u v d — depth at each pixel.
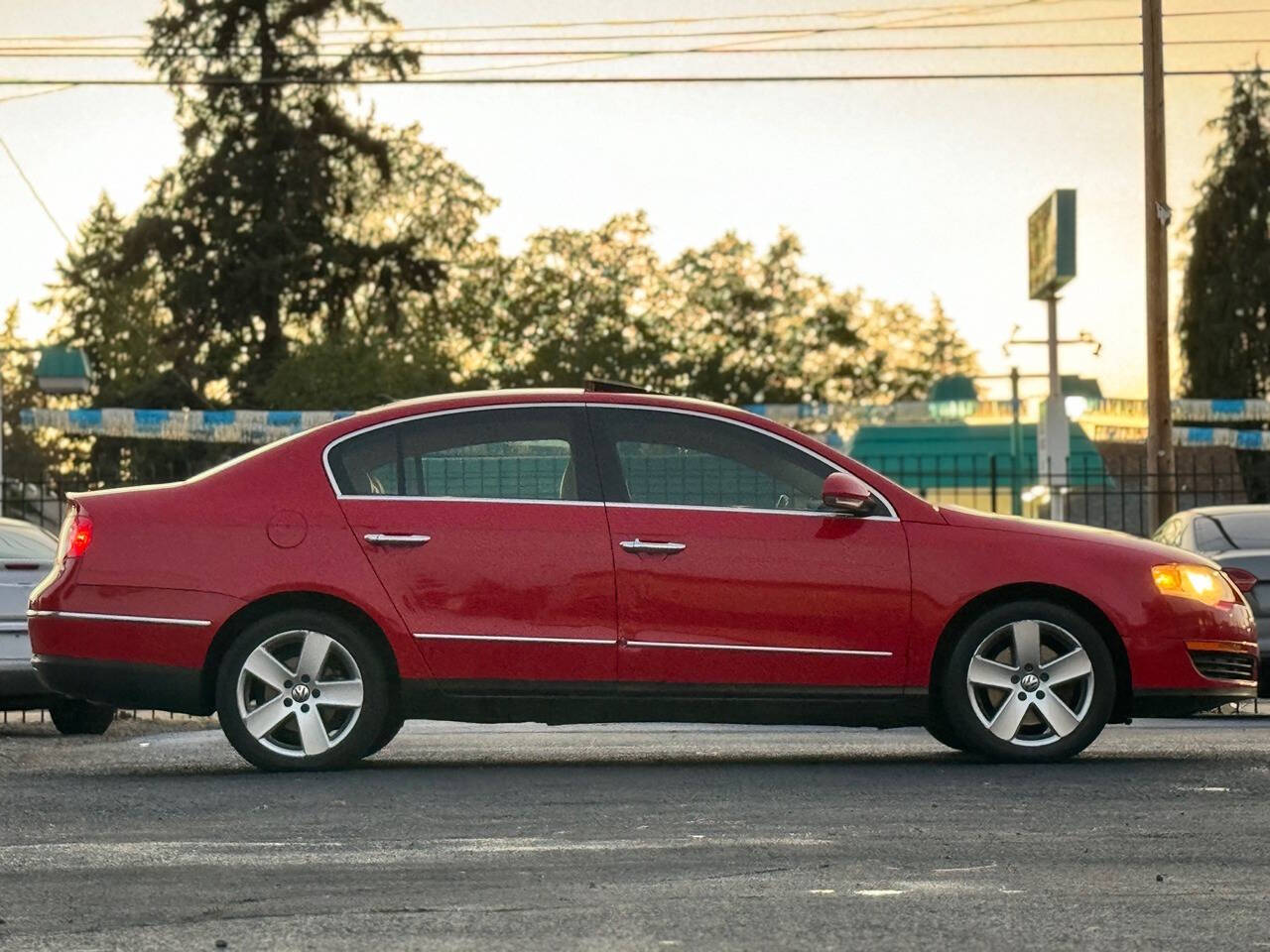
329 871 6.46
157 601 9.63
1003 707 9.77
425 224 65.06
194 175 52.97
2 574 13.69
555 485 9.76
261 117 52.59
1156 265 25.75
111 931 5.46
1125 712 10.00
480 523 9.66
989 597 9.85
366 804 8.19
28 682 13.63
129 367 63.75
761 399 74.88
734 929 5.43
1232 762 9.87
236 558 9.64
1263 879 6.23
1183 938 5.28
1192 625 9.94
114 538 9.73
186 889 6.14
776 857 6.69
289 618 9.59
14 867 6.59
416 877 6.33
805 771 9.46
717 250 77.31
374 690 9.61
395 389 45.75
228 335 53.72
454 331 65.50
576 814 7.82
